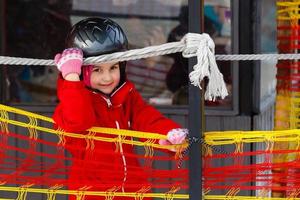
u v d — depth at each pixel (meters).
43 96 5.27
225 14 4.93
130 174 2.90
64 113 2.74
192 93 2.45
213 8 4.95
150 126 3.14
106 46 2.83
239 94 4.93
